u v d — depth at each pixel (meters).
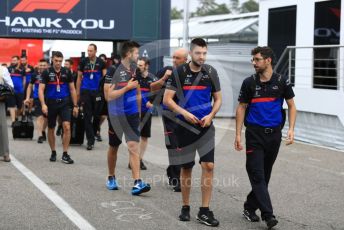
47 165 10.23
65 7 19.89
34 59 24.03
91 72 12.66
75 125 12.95
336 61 14.95
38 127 13.26
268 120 6.43
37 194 7.86
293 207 7.50
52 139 10.59
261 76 6.46
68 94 10.49
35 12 19.70
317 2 15.74
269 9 17.72
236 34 26.56
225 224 6.55
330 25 15.22
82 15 20.02
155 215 6.90
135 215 6.88
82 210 7.05
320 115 13.97
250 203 6.73
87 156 11.45
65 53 24.45
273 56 6.43
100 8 20.12
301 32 16.36
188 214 6.69
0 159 10.78
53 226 6.30
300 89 14.49
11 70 16.70
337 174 10.03
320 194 8.34
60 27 19.89
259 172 6.40
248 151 6.50
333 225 6.64
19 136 13.73
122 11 20.23
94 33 20.16
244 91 6.51
